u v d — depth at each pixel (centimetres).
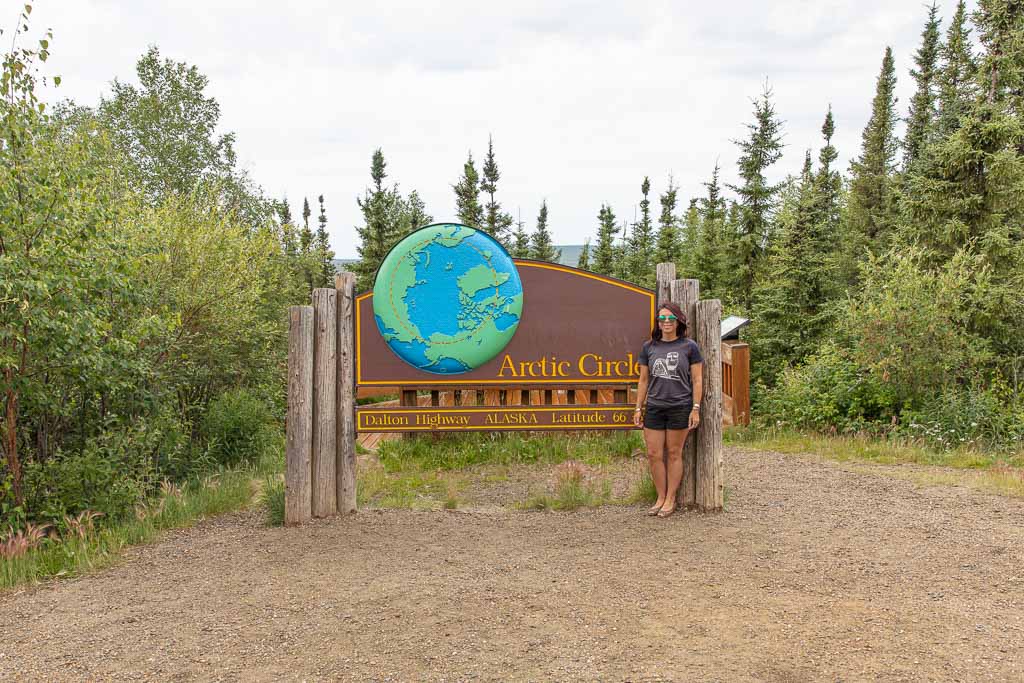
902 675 339
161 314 969
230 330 1183
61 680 354
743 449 1007
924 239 1349
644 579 481
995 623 399
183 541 595
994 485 739
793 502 680
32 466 702
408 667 360
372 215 2350
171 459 891
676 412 626
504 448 943
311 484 648
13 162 640
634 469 855
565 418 707
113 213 741
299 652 380
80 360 677
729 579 478
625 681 339
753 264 2059
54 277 616
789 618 411
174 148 2748
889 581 469
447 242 705
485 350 709
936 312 1063
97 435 813
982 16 1305
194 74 2864
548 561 524
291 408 634
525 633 398
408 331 706
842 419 1127
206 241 1123
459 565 519
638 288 714
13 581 506
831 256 1755
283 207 2772
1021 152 1379
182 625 420
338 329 661
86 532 601
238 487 781
